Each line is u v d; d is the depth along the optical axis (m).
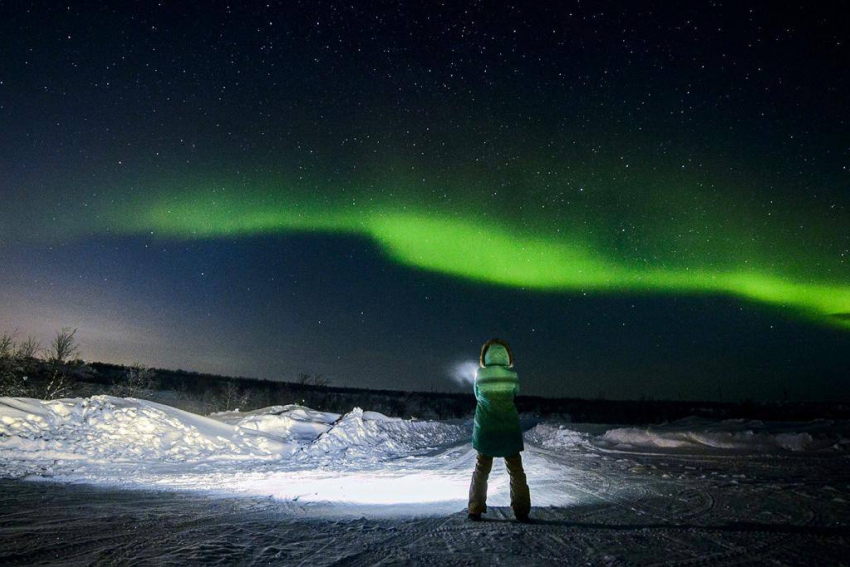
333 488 7.75
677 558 3.62
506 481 8.52
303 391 42.41
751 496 6.38
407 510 5.86
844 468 9.41
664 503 6.02
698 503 5.98
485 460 5.20
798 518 5.02
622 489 7.24
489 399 5.26
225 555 3.74
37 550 3.82
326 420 20.06
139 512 5.43
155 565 3.46
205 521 5.02
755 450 12.91
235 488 7.52
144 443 11.43
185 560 3.59
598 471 9.48
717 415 35.44
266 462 11.39
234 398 32.53
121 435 11.46
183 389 36.44
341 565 3.53
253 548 3.97
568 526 4.76
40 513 5.19
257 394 36.09
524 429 28.92
